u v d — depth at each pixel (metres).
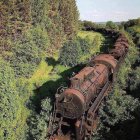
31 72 38.59
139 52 52.62
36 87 34.72
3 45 40.25
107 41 65.75
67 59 43.84
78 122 20.05
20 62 37.84
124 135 23.55
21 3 44.12
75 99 19.83
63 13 59.50
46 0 53.19
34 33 44.34
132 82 33.44
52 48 51.00
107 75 27.30
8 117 25.31
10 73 29.27
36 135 23.61
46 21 51.50
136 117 24.86
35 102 30.39
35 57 39.44
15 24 43.22
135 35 71.88
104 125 24.50
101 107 25.05
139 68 38.94
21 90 31.50
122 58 38.09
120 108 25.02
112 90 28.70
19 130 26.22
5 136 24.88
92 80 23.19
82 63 43.16
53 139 20.66
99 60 28.42
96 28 86.31
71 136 21.22
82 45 51.97
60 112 20.64
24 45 39.03
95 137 22.62
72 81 20.78
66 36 62.09
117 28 88.25
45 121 24.30
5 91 26.09
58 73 41.12
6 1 41.53
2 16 40.84
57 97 20.53
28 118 27.83
